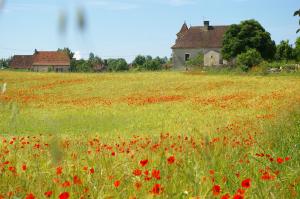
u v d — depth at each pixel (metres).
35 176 5.03
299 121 12.56
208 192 4.05
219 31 108.25
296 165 6.07
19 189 4.59
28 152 7.93
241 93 38.31
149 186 4.55
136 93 42.72
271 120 15.46
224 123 19.17
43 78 62.25
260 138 10.19
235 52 88.69
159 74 69.38
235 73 67.62
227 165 5.79
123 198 4.35
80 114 25.91
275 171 5.19
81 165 6.07
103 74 72.44
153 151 7.46
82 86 50.69
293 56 98.12
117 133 18.00
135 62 114.12
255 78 56.72
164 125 20.44
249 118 20.47
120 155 7.72
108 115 25.34
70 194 4.43
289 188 4.70
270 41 89.00
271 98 31.88
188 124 20.31
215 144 7.28
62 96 41.00
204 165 5.03
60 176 5.04
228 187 5.11
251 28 88.31
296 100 26.39
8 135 17.16
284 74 63.91
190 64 93.50
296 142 8.95
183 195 4.09
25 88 49.62
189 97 35.53
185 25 120.00
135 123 21.70
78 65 111.00
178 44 108.31
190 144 8.90
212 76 62.00
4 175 5.09
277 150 8.26
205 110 26.67
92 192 4.43
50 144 2.47
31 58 126.56
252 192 4.40
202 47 106.25
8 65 126.56
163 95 39.53
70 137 15.88
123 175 4.86
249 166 6.14
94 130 19.48
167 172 4.80
